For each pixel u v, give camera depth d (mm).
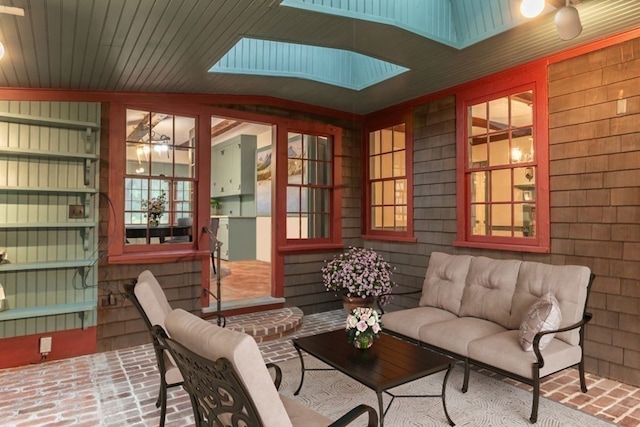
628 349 3064
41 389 2973
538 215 3648
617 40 3117
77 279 3721
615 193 3148
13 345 3418
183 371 1688
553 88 3533
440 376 3236
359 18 2773
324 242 5457
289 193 5207
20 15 2111
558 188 3510
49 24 2338
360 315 2693
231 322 4328
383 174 5473
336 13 2695
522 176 3891
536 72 3645
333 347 2723
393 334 3465
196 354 1476
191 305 4309
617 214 3135
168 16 2385
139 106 4020
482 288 3494
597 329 3236
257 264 8203
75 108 3717
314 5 2613
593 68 3270
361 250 4984
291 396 2895
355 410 1543
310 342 2828
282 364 3510
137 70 3311
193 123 4469
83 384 3062
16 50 2674
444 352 3053
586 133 3318
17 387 3008
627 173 3082
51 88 3568
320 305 5352
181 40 2762
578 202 3371
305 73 4184
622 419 2527
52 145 3631
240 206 9648
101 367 3406
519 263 3350
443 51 3420
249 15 2529
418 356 2535
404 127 5105
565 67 3449
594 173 3270
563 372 3316
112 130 3869
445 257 3967
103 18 2314
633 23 2922
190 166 4469
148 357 3645
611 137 3170
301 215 5320
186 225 4430
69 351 3641
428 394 2904
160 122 4277
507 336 2877
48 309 3445
